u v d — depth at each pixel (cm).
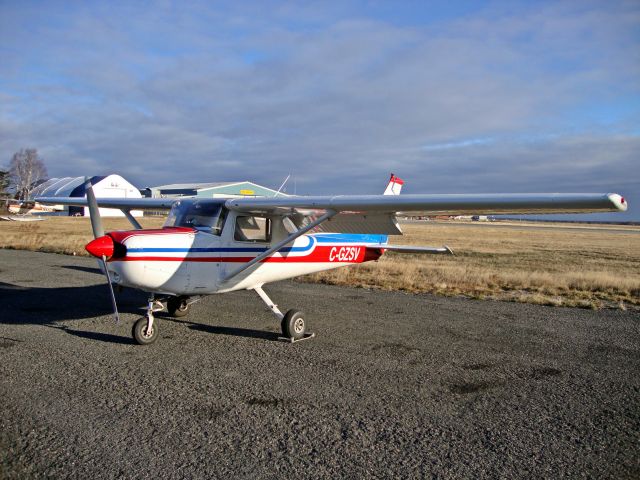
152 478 274
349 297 880
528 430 345
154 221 4197
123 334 594
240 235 625
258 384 429
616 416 372
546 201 426
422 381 442
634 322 698
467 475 284
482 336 608
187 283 576
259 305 786
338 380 442
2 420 346
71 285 956
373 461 299
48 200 980
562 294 947
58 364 474
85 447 309
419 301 850
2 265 1250
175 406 377
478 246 2422
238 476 279
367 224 668
